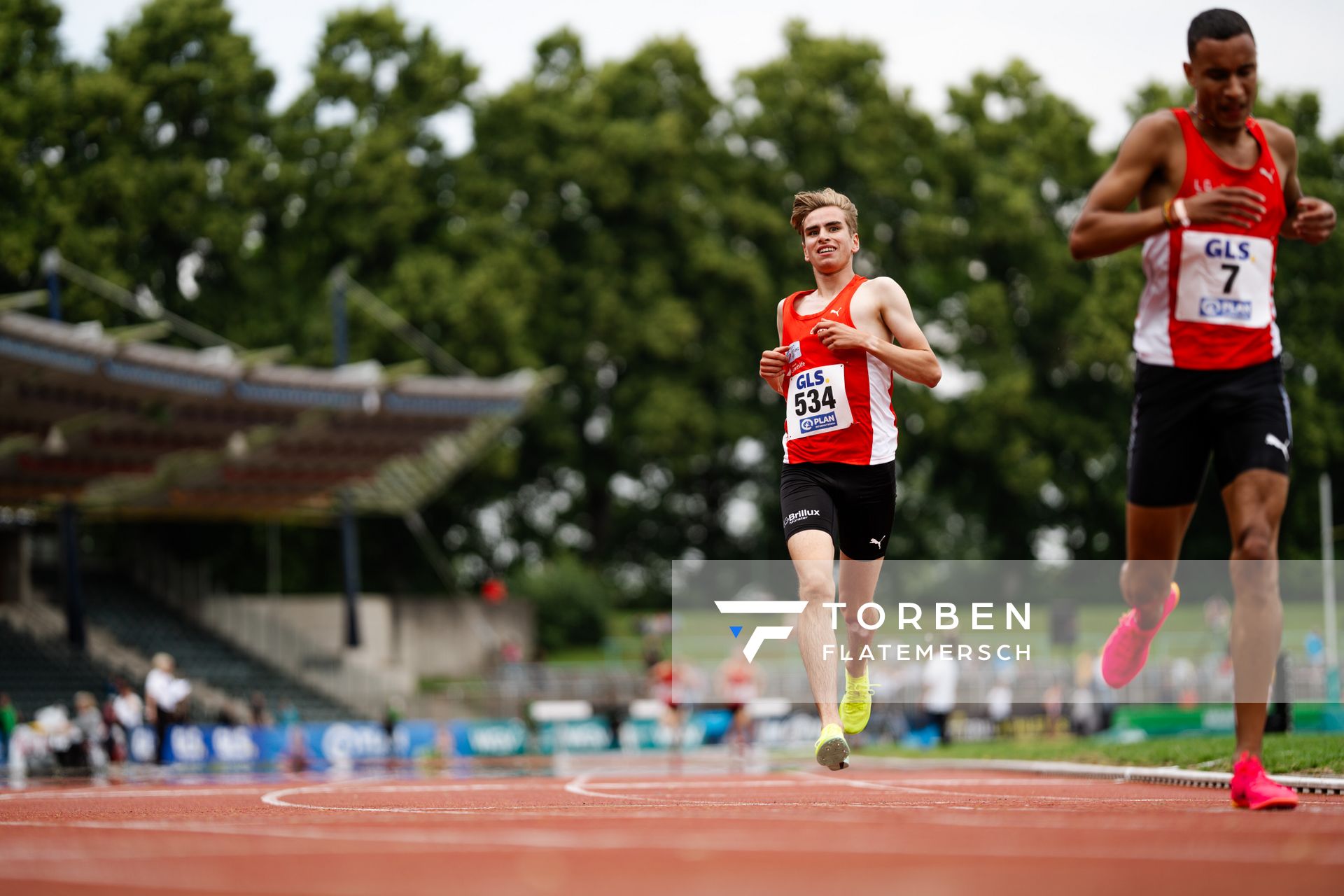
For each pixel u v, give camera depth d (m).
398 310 151.00
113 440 106.75
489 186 162.62
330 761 93.00
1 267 133.25
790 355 20.44
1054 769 35.50
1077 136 169.12
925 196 173.12
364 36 160.00
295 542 155.38
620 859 11.88
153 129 148.88
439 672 148.62
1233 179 17.92
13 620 117.69
